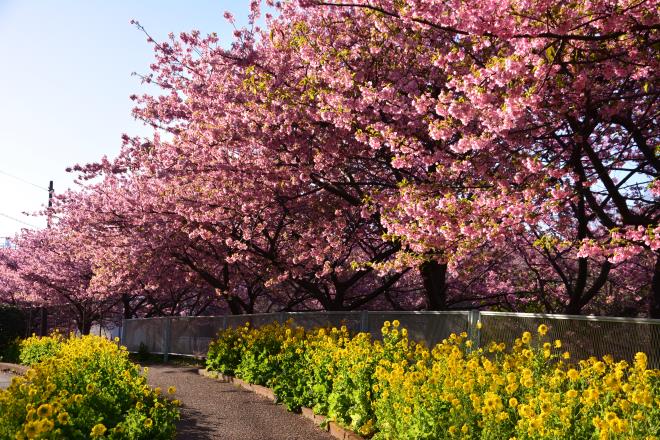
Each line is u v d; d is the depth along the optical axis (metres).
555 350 7.65
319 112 10.31
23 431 4.90
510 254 18.42
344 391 8.35
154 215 18.80
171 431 7.18
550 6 6.26
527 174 8.71
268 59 12.52
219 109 12.98
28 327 32.94
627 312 17.89
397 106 9.92
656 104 9.63
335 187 13.91
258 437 7.98
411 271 19.52
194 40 15.02
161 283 24.17
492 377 6.03
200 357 19.61
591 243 7.21
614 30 6.47
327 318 12.99
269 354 12.72
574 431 4.61
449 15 7.20
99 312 36.19
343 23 11.65
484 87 7.29
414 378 6.62
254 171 13.82
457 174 10.34
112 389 8.21
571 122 8.62
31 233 35.53
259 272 20.06
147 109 16.64
